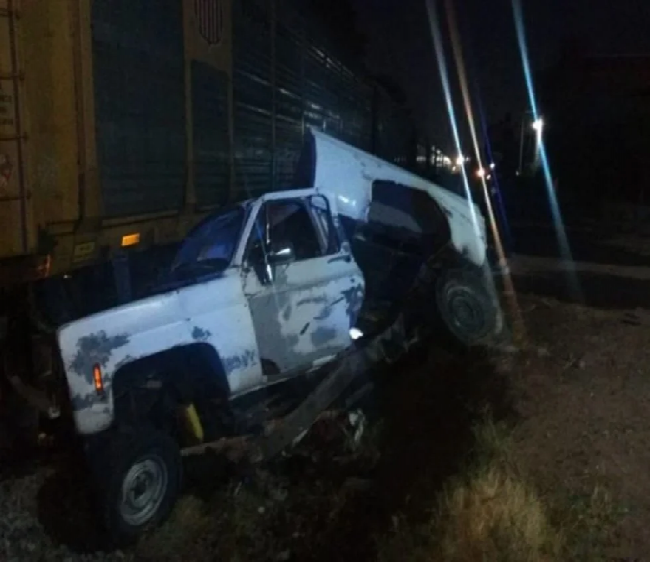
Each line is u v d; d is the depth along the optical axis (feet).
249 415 20.88
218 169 33.35
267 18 39.99
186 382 19.95
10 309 20.08
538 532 15.39
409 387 26.32
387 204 30.63
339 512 19.21
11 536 17.83
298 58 47.29
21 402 19.65
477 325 29.35
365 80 75.66
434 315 29.01
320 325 23.03
